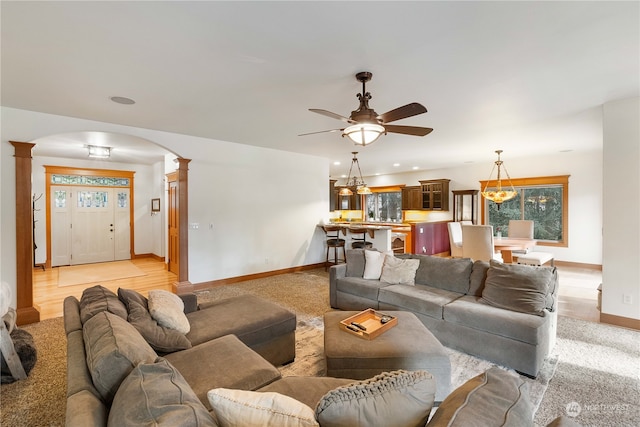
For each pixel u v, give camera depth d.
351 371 2.11
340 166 8.48
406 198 9.48
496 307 2.85
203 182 5.00
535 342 2.40
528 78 2.67
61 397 2.20
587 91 2.97
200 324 2.42
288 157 6.19
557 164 6.77
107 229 7.68
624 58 2.31
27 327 3.42
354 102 3.22
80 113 3.62
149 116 3.73
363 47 2.15
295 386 1.60
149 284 5.39
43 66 2.45
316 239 6.75
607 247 3.40
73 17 1.81
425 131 2.75
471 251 5.21
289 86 2.81
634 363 2.62
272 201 5.93
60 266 7.01
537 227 7.20
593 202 6.39
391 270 3.80
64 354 2.83
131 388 1.04
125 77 2.64
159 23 1.88
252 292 4.80
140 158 6.98
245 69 2.49
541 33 1.98
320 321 3.62
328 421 0.89
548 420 1.96
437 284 3.50
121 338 1.35
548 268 2.96
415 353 2.10
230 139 5.04
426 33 1.98
